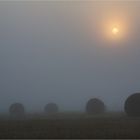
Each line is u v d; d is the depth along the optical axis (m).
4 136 21.52
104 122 29.30
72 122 29.62
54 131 23.52
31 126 26.83
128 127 25.38
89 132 22.72
